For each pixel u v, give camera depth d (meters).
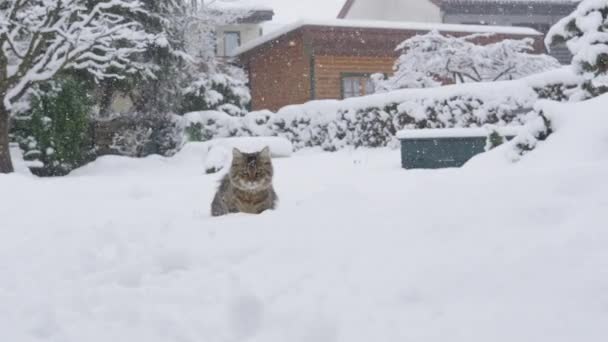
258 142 17.23
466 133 11.83
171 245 4.05
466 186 3.86
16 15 15.29
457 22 30.89
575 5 31.11
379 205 4.03
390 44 26.36
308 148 20.72
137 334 2.82
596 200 3.08
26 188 9.73
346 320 2.57
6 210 7.32
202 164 18.00
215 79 25.22
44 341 2.86
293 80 26.16
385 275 2.88
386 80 24.42
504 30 26.88
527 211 3.12
